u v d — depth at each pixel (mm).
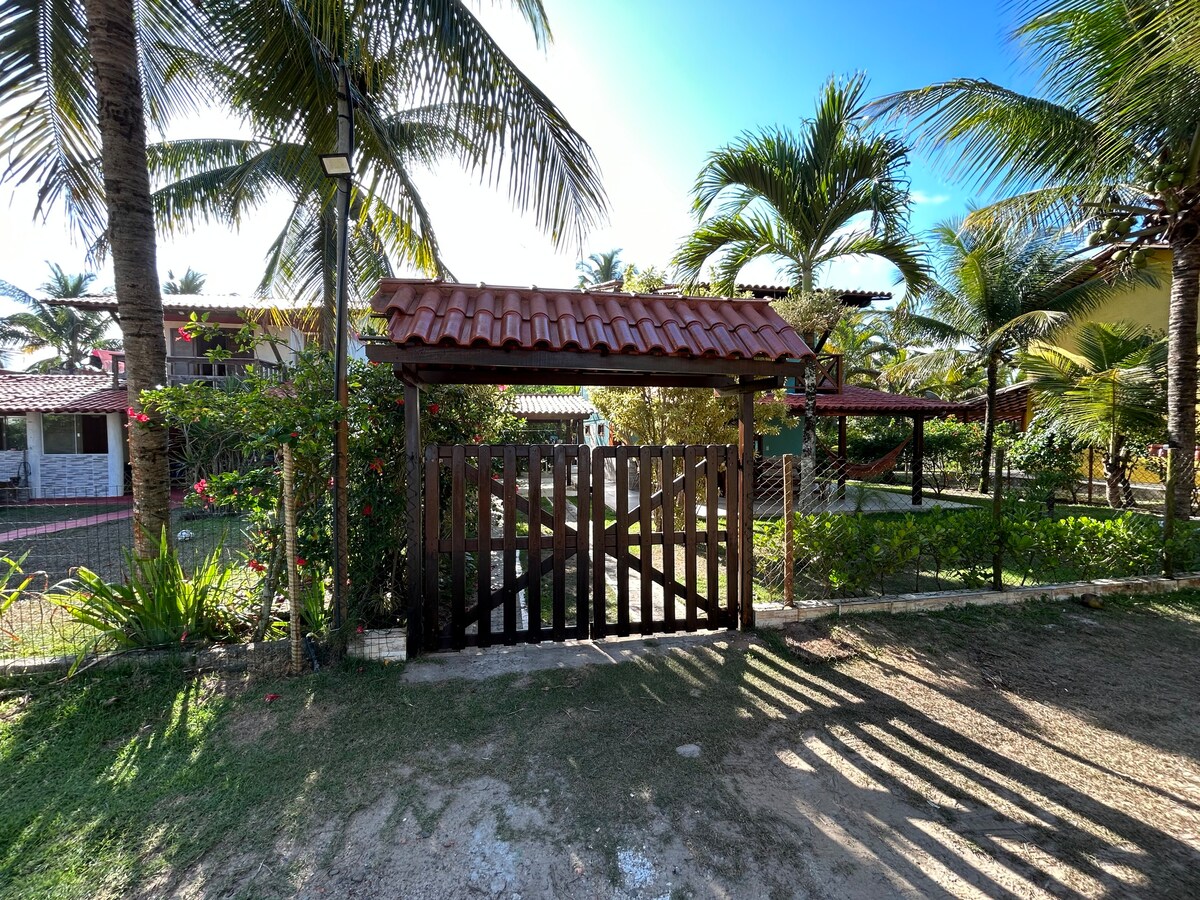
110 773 2578
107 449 14219
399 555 4391
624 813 2379
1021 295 13828
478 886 1997
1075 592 5312
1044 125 6613
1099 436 10156
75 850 2117
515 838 2223
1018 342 13812
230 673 3545
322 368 3779
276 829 2248
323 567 4008
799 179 8039
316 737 2900
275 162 8000
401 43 4137
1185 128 5906
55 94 4742
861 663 3926
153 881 1988
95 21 3723
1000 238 8719
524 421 7590
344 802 2414
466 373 4383
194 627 3779
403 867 2072
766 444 13602
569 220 5027
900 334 17609
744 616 4508
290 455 3549
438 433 4711
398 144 8039
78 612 3596
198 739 2863
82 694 3230
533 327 3703
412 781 2562
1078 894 1981
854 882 2029
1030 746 2926
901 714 3240
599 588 4207
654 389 8391
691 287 9008
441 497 4688
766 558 5449
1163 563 5699
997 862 2129
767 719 3164
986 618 4789
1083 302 13211
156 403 3652
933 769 2717
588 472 4184
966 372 16734
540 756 2777
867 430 19984
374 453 3998
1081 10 5980
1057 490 13023
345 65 3939
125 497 13867
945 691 3523
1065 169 6902
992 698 3438
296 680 3492
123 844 2152
